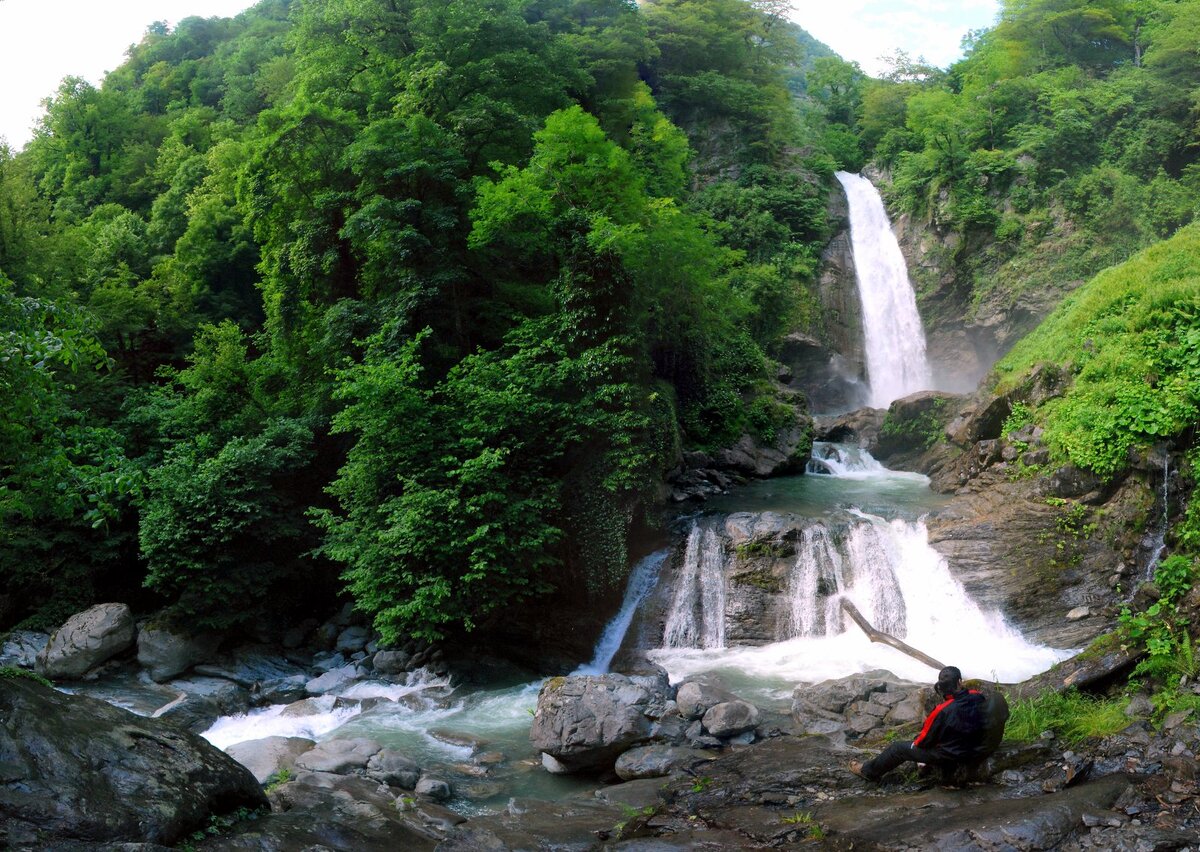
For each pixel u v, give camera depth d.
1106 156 42.94
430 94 26.77
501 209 22.98
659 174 34.97
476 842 9.28
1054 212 41.72
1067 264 40.09
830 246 46.19
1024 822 8.25
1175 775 8.98
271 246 27.95
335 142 26.05
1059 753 10.09
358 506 19.48
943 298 44.12
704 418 29.09
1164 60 43.75
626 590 20.20
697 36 51.03
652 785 11.42
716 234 40.84
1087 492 19.02
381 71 28.78
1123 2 51.94
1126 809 8.48
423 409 19.39
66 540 21.22
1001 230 42.50
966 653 17.25
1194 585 12.43
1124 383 19.75
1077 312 24.42
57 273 29.33
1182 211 38.88
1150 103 42.53
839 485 26.70
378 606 18.41
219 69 67.88
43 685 8.62
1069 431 20.05
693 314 28.84
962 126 46.47
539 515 19.20
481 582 18.16
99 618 19.11
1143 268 23.69
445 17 27.91
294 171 26.23
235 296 37.22
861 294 46.34
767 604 19.12
